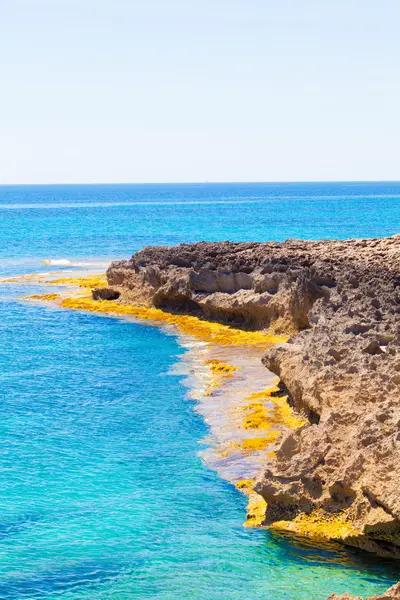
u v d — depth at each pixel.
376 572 17.33
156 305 51.88
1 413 29.38
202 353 39.22
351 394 22.89
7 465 24.12
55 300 56.53
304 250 60.44
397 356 24.55
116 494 22.00
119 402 30.72
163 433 26.88
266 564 17.94
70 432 27.19
